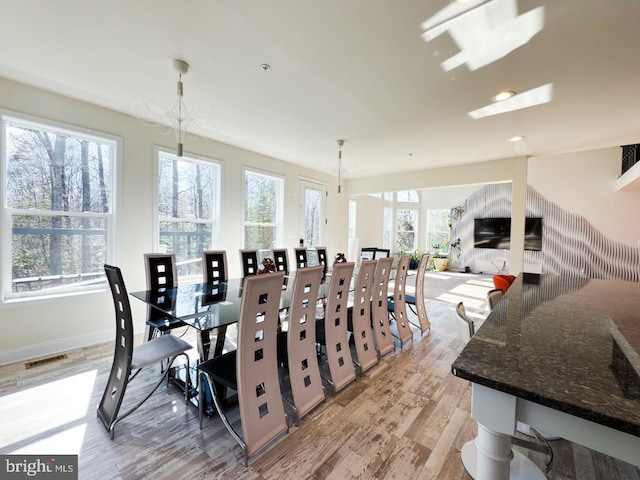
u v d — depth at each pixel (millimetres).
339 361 2408
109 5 1618
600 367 829
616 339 1055
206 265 3264
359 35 1822
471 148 4184
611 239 7441
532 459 1623
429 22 1694
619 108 2787
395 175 6012
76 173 3004
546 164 8156
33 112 2674
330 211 6309
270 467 1567
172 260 2939
